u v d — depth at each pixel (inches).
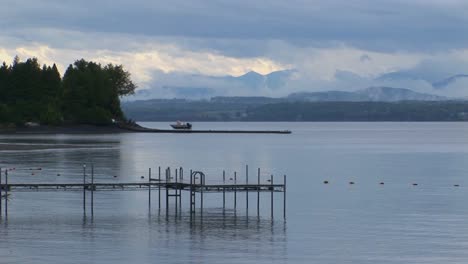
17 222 4114.2
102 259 3309.5
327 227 4101.9
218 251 3481.8
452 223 4256.9
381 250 3545.8
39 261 3255.4
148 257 3353.8
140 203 4857.3
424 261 3348.9
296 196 5447.8
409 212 4672.7
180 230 3944.4
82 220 4197.8
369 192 5787.4
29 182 5861.2
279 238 3782.0
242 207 4781.0
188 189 4736.7
